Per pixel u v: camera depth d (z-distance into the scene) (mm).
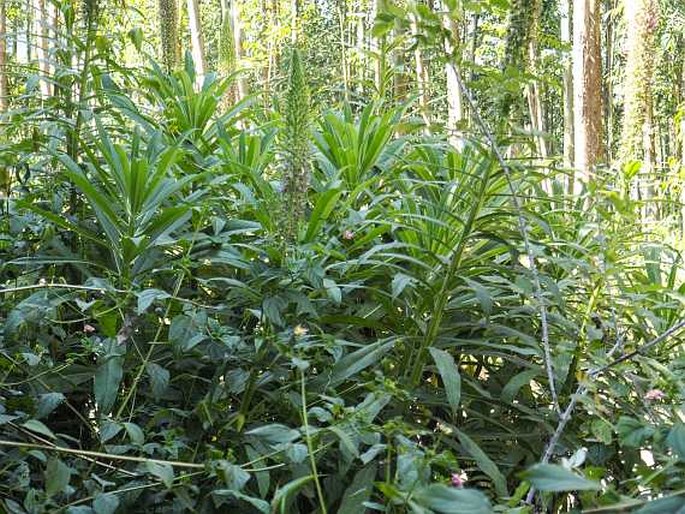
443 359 1925
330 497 1898
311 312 1839
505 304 2488
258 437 1803
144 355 2082
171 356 2061
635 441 1215
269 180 2641
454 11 1924
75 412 1972
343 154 2613
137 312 1940
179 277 2109
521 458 2176
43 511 1555
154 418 1811
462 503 837
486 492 2016
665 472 1462
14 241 2229
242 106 2924
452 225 2320
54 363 2041
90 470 1731
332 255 2012
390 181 2527
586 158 8258
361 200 2623
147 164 2014
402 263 2381
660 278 2652
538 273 2102
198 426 1942
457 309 2230
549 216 2740
